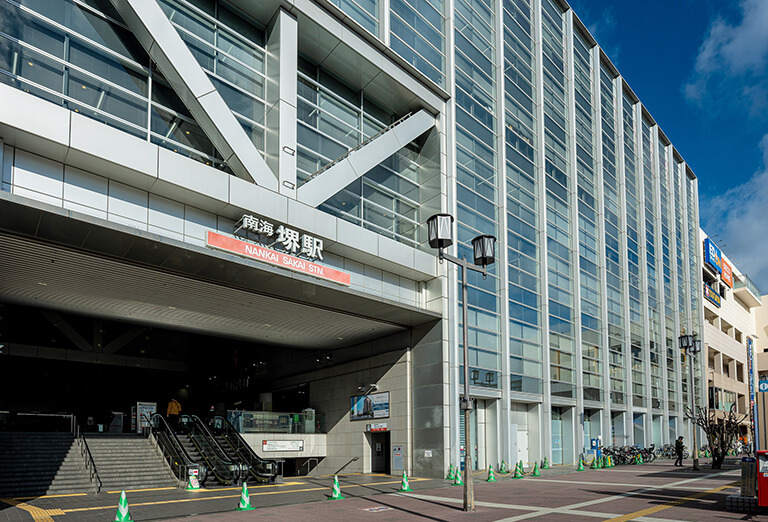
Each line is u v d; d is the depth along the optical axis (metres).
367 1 26.23
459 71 30.00
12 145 14.61
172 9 19.77
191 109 19.05
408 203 27.98
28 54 15.84
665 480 23.08
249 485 21.14
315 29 22.83
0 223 14.73
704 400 60.75
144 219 17.16
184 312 24.77
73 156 15.29
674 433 51.88
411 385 26.86
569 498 17.17
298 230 20.77
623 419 42.31
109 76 17.73
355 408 29.70
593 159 44.06
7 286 20.34
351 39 23.91
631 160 51.53
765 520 12.66
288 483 22.08
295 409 34.81
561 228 37.38
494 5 34.16
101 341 34.41
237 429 27.34
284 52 21.50
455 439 25.00
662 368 50.91
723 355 74.50
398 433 26.92
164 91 19.20
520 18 36.97
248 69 21.78
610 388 40.44
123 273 18.94
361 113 26.70
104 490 18.81
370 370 29.27
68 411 34.25
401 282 26.08
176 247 16.80
